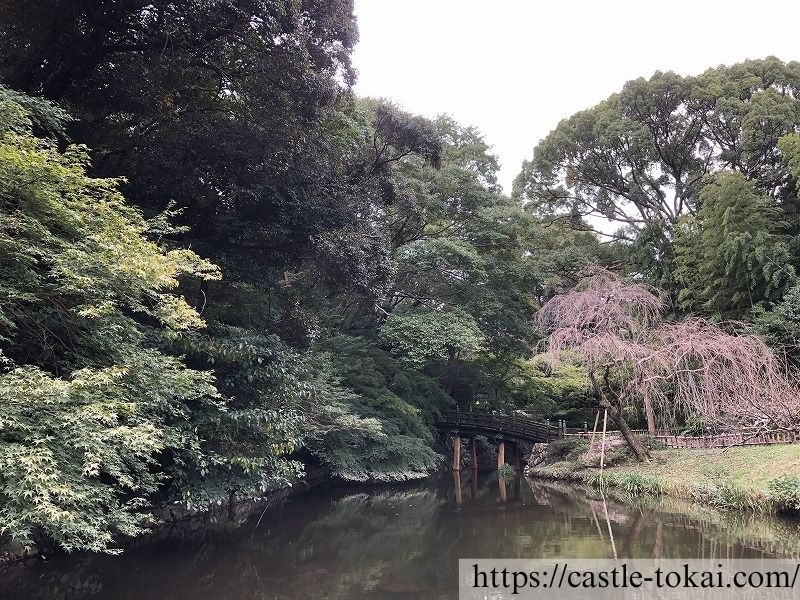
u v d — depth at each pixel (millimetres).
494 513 12258
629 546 8625
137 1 8672
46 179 6195
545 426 20094
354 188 12867
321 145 11797
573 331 14969
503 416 21891
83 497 5359
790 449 12008
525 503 13648
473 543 9227
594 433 16781
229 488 9539
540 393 23422
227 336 10047
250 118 10805
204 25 8914
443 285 20531
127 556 8391
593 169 25938
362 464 16719
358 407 16672
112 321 6879
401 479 17469
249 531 10414
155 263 6395
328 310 17531
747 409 13352
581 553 8312
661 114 23312
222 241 10984
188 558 8344
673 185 24719
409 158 19781
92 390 5934
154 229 8312
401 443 17594
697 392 13914
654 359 14141
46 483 4945
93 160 10000
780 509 9773
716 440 14688
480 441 26141
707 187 18859
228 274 10914
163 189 10078
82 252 6047
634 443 15695
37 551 7480
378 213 15867
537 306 24594
